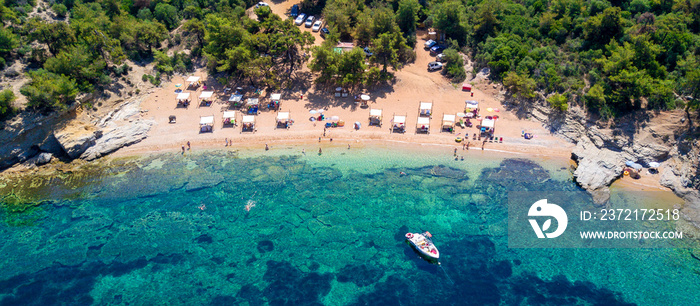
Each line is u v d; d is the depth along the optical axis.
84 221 64.75
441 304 53.59
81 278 56.44
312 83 97.19
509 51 94.94
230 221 65.06
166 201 68.25
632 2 96.62
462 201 68.38
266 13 104.75
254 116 86.50
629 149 75.00
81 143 76.69
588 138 79.19
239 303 53.44
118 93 89.50
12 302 53.31
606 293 54.69
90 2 110.00
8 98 73.50
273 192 70.31
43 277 56.62
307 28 110.38
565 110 82.81
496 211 66.56
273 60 98.75
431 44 104.94
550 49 93.56
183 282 56.12
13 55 86.06
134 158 77.69
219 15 105.00
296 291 55.03
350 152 80.12
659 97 76.38
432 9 111.50
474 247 61.12
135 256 59.44
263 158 78.19
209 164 76.19
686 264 57.84
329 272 57.75
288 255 60.06
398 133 84.31
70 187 70.94
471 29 106.81
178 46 106.00
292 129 85.19
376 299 54.09
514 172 74.12
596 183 69.56
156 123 85.38
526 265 58.50
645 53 81.12
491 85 94.00
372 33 102.06
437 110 89.69
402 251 60.81
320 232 63.47
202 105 90.88
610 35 91.06
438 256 59.19
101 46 92.38
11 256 59.53
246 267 58.31
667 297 53.97
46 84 75.69
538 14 104.00
